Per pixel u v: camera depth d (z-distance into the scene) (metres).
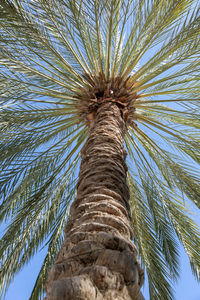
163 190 6.28
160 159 6.49
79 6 4.53
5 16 4.43
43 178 5.89
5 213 5.24
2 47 5.04
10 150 5.20
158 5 5.12
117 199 2.60
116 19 5.54
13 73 5.34
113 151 3.57
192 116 6.11
